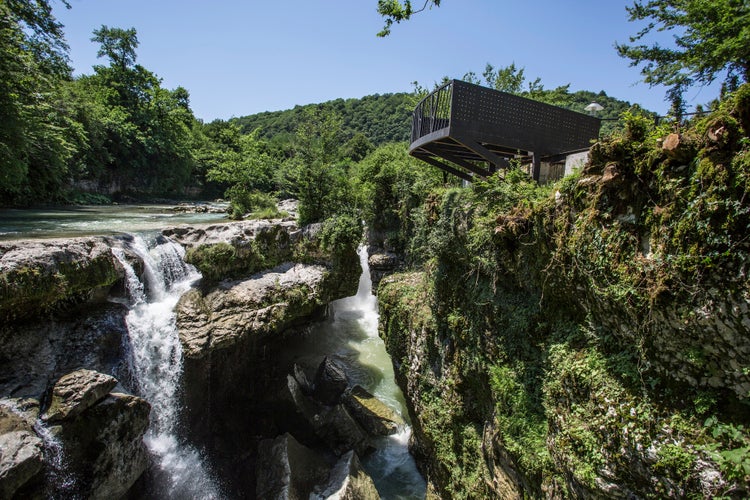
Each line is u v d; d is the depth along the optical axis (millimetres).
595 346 5973
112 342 11961
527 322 7918
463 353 10344
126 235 14234
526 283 8062
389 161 23688
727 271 3992
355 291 20469
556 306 7172
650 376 4957
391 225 22953
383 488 13469
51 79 19219
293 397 15953
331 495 11875
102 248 12414
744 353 3990
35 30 17797
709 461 4109
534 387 7527
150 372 12844
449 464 10828
